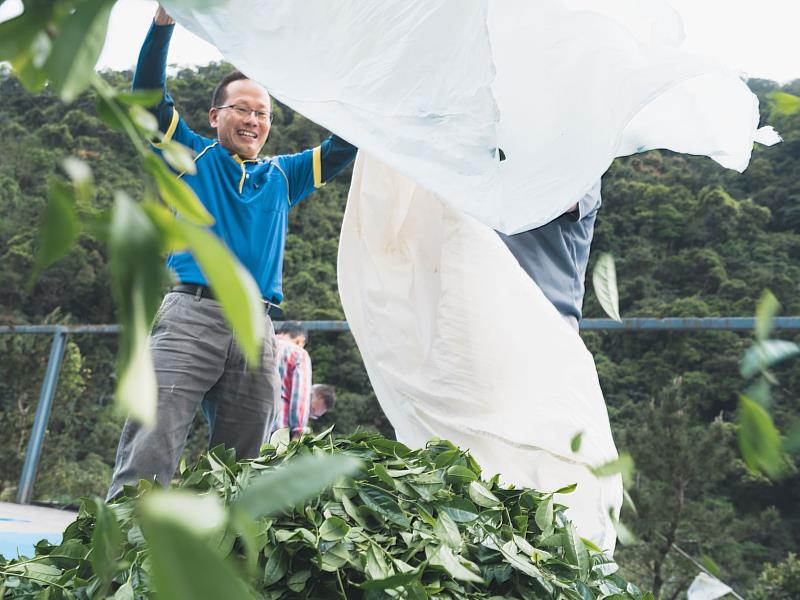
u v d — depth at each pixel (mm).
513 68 1363
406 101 1155
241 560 954
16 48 212
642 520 3482
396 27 1152
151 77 2119
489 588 1091
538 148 1348
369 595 947
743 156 1611
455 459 1318
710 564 652
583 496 1602
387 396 1822
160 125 2213
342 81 1160
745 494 10008
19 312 18000
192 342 2184
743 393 380
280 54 1150
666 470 4469
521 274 1728
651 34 1385
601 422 1665
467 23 1144
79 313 18484
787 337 2965
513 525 1239
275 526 1037
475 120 1174
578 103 1337
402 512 1096
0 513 5012
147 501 175
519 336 1681
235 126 2352
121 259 182
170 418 2121
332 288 19500
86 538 1188
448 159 1209
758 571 4809
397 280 1835
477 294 1695
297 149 22766
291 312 18375
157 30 2055
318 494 1067
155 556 167
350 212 1890
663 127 1622
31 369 10117
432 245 1819
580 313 2121
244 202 2309
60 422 11617
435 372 1713
